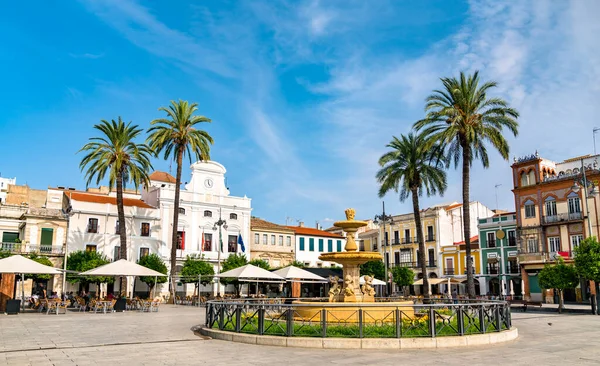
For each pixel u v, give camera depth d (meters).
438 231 68.31
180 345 14.42
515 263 58.09
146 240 55.72
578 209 50.53
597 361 11.82
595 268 32.44
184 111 46.00
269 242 66.75
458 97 33.75
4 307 28.58
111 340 15.56
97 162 43.88
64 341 15.32
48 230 50.56
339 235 75.75
